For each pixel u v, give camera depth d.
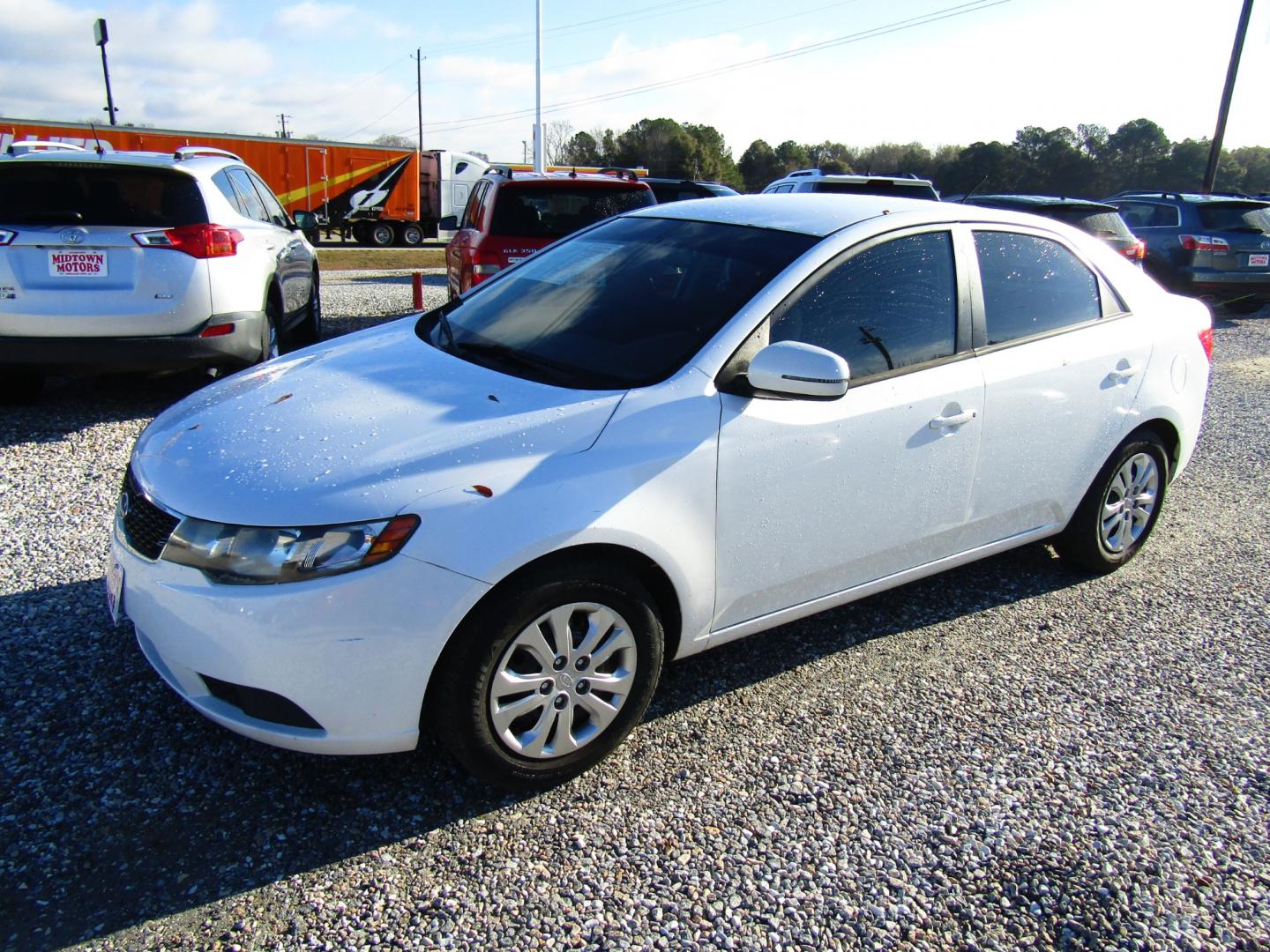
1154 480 4.25
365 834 2.46
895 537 3.30
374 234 30.86
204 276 5.69
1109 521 4.16
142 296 5.54
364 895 2.26
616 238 3.73
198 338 5.73
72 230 5.39
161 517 2.47
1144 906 2.34
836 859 2.45
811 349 2.68
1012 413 3.49
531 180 7.95
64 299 5.43
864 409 3.05
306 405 2.82
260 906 2.21
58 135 24.61
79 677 3.06
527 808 2.59
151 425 3.02
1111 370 3.82
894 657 3.51
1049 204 11.84
